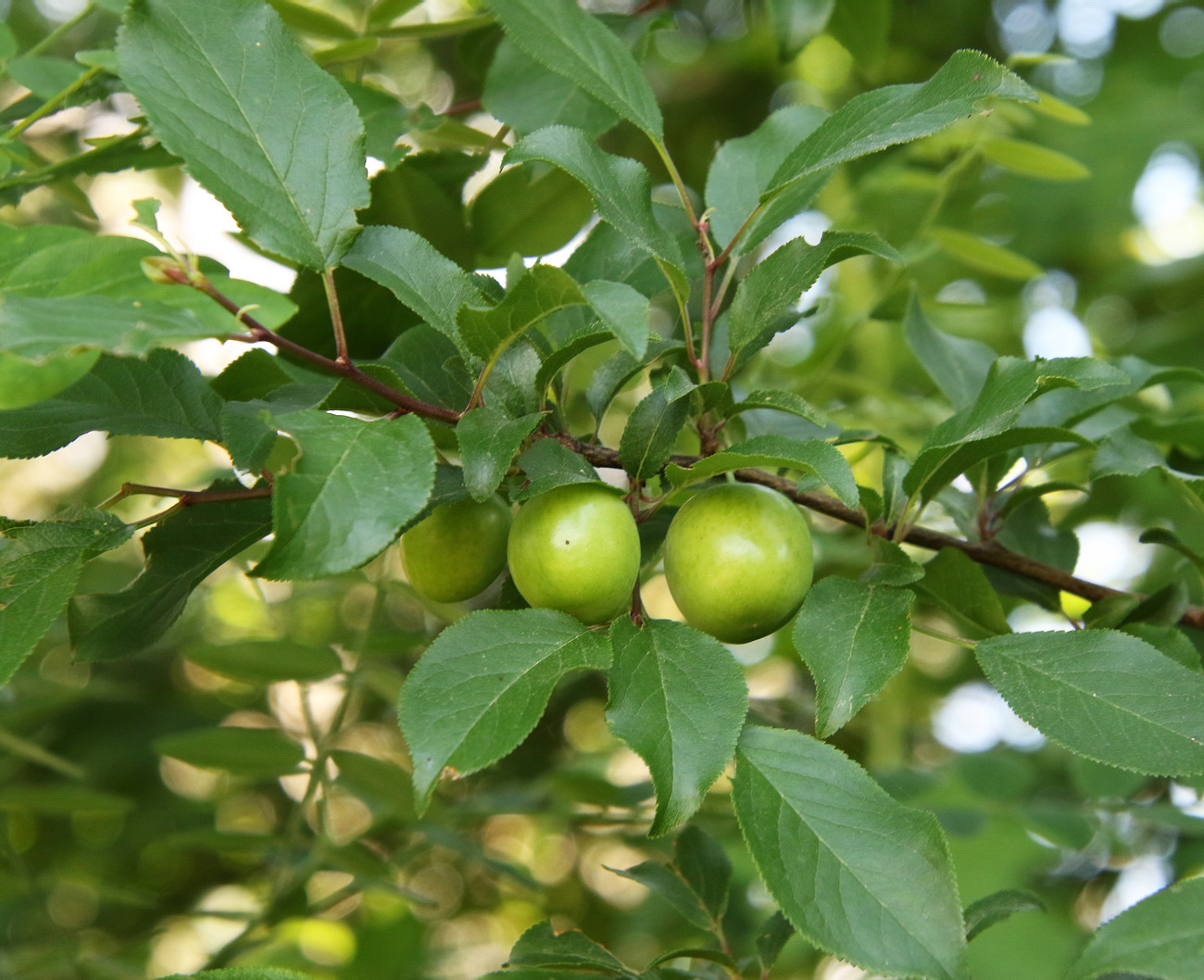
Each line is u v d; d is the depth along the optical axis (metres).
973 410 0.45
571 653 0.42
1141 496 0.80
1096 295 1.04
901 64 1.03
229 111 0.42
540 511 0.43
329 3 0.62
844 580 0.44
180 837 0.58
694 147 1.11
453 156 0.54
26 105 0.53
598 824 0.61
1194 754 0.42
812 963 0.71
